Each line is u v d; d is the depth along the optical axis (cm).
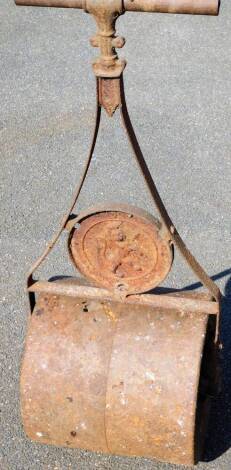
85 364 229
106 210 219
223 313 306
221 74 462
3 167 393
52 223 355
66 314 234
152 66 471
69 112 432
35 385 231
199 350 224
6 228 354
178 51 486
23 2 200
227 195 366
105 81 199
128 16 528
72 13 535
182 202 362
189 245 338
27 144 409
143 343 227
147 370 225
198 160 390
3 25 525
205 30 508
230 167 385
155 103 435
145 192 370
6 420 273
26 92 453
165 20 521
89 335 230
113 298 234
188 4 190
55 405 231
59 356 230
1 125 425
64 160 396
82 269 233
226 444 263
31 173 388
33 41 505
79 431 234
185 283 319
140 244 223
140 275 229
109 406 227
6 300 319
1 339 302
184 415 224
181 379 224
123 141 404
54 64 479
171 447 230
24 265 334
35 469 259
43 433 238
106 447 236
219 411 272
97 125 207
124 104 203
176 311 231
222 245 338
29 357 232
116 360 227
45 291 238
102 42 196
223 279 321
